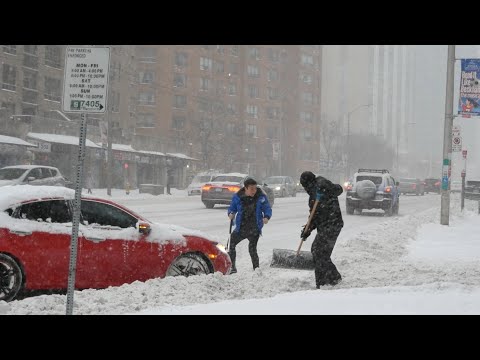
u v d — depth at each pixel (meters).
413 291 7.53
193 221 20.02
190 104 82.56
